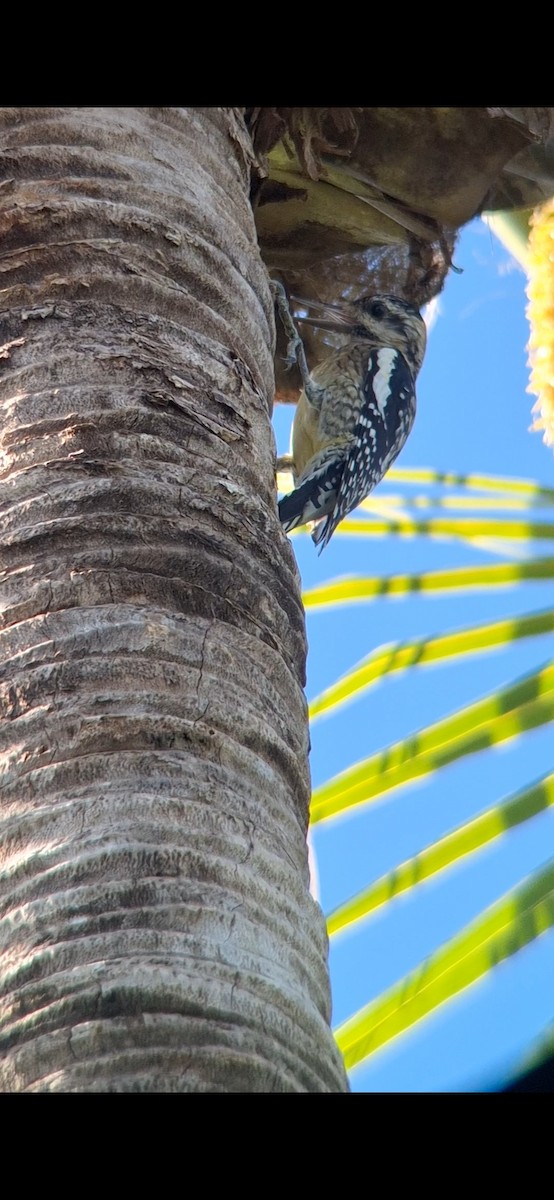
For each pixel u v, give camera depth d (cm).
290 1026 393
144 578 466
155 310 553
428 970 753
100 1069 359
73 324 534
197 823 417
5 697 436
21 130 580
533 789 846
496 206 1037
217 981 386
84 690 436
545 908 754
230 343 569
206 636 464
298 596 518
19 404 509
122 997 371
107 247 557
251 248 624
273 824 438
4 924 391
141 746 427
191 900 399
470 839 840
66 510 475
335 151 936
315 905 440
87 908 390
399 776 903
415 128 940
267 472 541
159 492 488
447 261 1072
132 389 516
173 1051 366
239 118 677
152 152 596
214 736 441
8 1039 369
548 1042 458
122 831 407
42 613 452
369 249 1061
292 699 482
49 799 415
